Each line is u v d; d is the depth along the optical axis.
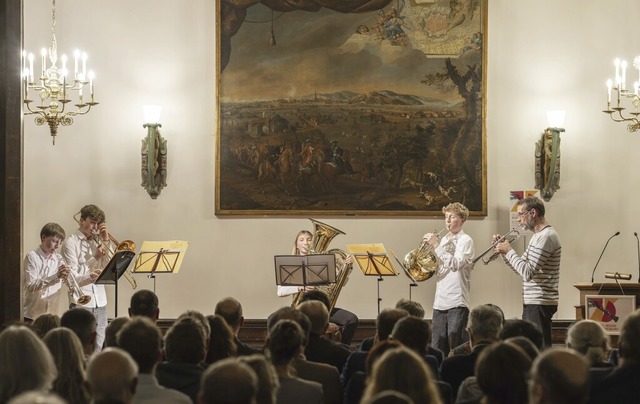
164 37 11.65
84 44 11.55
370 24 11.69
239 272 11.62
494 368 3.67
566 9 11.78
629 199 11.74
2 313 7.68
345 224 11.66
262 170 11.62
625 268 11.73
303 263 9.15
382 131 11.66
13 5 7.72
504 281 11.71
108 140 11.56
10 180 7.71
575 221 11.73
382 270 9.77
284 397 4.59
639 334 4.75
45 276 9.91
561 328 11.61
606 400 4.76
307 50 11.66
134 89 11.60
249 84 11.62
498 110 11.77
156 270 9.48
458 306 9.99
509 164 11.74
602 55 11.77
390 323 5.84
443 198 11.67
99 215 10.09
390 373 3.52
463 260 9.96
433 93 11.70
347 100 11.66
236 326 6.34
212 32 11.66
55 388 4.49
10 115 7.71
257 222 11.64
